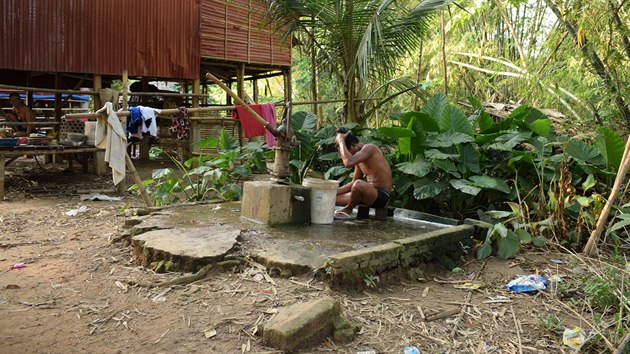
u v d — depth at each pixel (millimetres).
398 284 4125
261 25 9086
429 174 6777
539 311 3785
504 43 13094
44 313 3277
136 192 8547
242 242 4367
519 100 11734
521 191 6734
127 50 10594
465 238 5066
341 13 7980
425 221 5543
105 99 9477
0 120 11711
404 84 9367
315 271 3740
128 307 3371
